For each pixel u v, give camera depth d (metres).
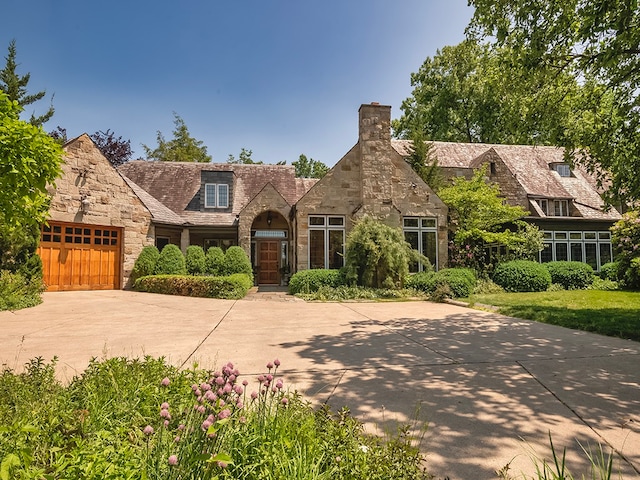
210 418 1.78
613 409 3.44
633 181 7.65
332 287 13.90
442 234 16.19
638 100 7.38
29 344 5.72
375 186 15.73
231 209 19.42
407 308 10.66
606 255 19.28
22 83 20.80
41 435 2.08
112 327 7.21
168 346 5.67
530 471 2.44
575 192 22.55
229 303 11.37
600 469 2.25
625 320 7.82
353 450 2.15
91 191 14.28
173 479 1.72
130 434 2.22
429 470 2.45
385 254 13.70
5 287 9.62
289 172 22.75
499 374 4.45
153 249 15.33
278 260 19.53
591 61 7.52
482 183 17.27
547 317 8.35
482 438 2.88
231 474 1.90
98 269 14.66
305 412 2.69
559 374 4.45
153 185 20.42
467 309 10.45
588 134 8.20
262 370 4.55
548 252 18.75
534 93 8.72
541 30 7.36
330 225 15.80
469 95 32.38
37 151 4.07
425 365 4.82
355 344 5.99
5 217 4.44
